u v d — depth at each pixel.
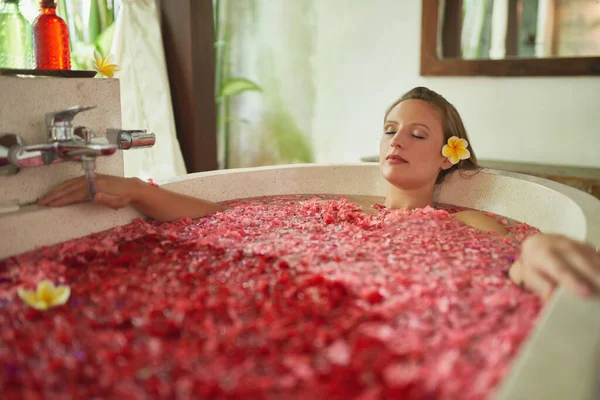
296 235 1.27
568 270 0.75
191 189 1.55
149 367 0.65
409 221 1.36
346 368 0.63
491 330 0.73
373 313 0.78
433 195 1.69
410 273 0.98
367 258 1.08
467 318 0.77
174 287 0.93
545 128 2.38
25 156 1.03
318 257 1.09
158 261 1.07
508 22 2.37
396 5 2.64
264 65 3.06
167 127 2.51
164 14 2.57
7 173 1.08
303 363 0.64
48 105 1.15
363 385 0.60
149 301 0.86
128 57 2.41
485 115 2.49
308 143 3.03
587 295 0.70
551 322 0.66
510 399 0.51
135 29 2.44
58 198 1.16
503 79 2.43
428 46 2.54
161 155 2.51
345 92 2.86
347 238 1.24
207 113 2.68
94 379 0.63
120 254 1.12
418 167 1.53
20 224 1.07
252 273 0.99
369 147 2.85
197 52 2.58
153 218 1.38
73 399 0.58
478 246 1.16
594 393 0.71
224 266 1.04
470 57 2.47
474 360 0.65
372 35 2.73
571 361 0.58
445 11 2.49
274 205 1.61
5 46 1.26
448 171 1.66
